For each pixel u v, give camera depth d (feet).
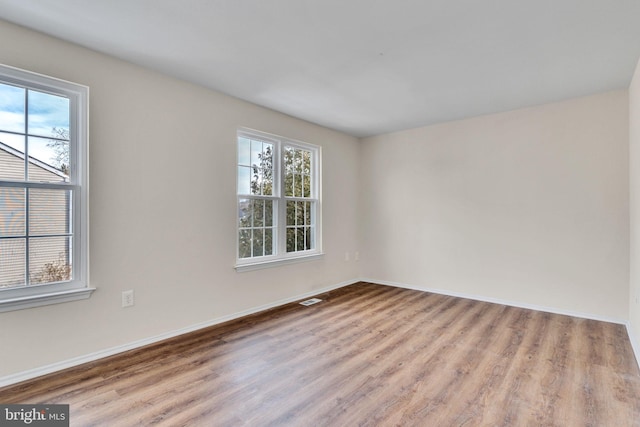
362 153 17.16
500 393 6.71
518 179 12.64
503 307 12.60
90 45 7.80
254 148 12.37
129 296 8.67
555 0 6.10
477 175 13.62
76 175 7.86
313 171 14.97
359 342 9.29
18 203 7.10
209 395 6.59
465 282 13.99
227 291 11.07
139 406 6.20
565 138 11.66
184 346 8.93
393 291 15.14
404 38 7.52
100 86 8.14
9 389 6.69
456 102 11.84
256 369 7.69
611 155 10.85
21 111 7.14
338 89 10.61
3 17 6.67
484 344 9.14
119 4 6.25
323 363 8.00
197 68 9.09
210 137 10.53
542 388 6.89
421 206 15.23
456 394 6.67
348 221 16.61
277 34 7.37
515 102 11.85
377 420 5.85
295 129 13.66
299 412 6.07
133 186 8.73
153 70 9.14
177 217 9.69
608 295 10.96
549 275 12.03
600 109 11.02
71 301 7.68
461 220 14.06
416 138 15.34
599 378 7.29
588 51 8.07
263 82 10.02
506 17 6.67
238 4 6.27
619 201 10.73
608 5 6.24
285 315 11.66
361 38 7.53
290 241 13.78
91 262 7.98
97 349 8.11
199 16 6.67
